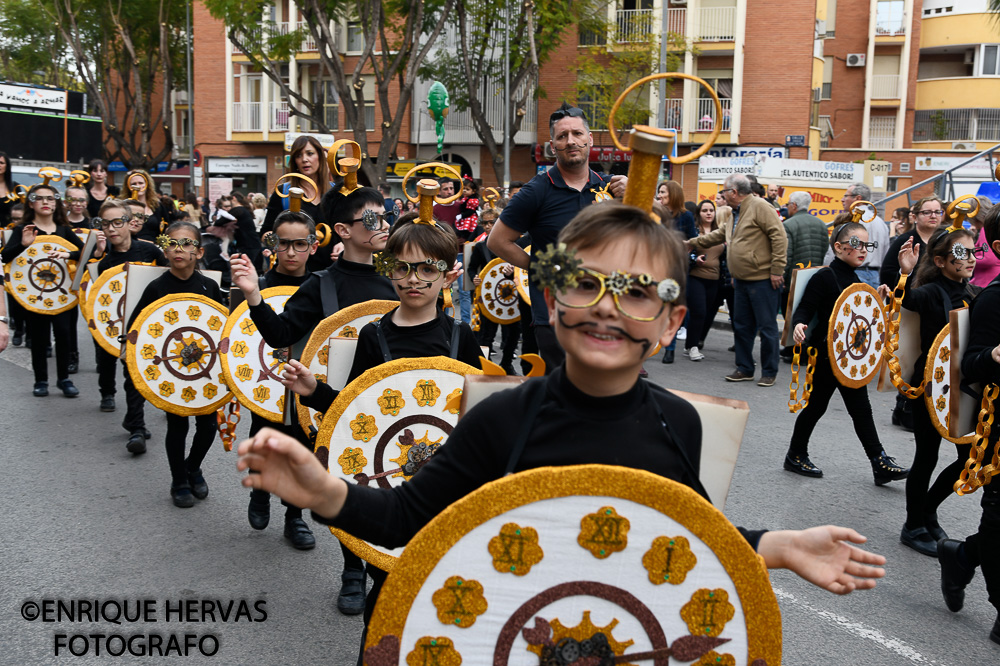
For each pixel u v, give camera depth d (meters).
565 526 1.71
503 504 1.70
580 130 4.50
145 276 6.27
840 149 35.06
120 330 8.02
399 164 27.58
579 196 4.59
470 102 28.39
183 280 6.09
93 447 7.18
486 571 1.71
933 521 5.24
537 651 1.72
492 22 28.44
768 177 18.84
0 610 4.20
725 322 15.18
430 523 1.70
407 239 3.64
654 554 1.71
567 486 1.70
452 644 1.71
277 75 25.22
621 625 1.71
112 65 41.59
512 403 1.97
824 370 6.41
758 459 7.03
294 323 4.37
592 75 29.23
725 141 31.11
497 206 13.56
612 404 1.91
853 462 7.02
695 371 10.66
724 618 1.71
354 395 3.29
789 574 4.90
